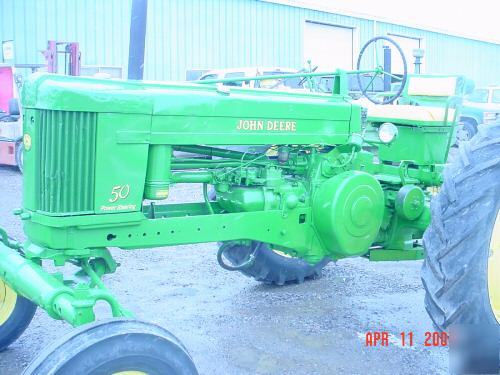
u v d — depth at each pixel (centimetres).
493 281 296
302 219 361
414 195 404
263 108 332
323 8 2077
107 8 1569
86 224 281
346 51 2231
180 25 1702
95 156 280
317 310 436
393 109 455
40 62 1488
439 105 569
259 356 358
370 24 2262
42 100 273
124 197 289
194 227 319
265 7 1906
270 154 370
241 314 427
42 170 279
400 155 458
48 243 282
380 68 438
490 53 2845
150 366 237
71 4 1517
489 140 311
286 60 2002
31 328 399
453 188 304
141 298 457
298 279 496
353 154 380
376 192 370
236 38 1838
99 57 1570
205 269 539
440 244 297
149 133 293
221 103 316
